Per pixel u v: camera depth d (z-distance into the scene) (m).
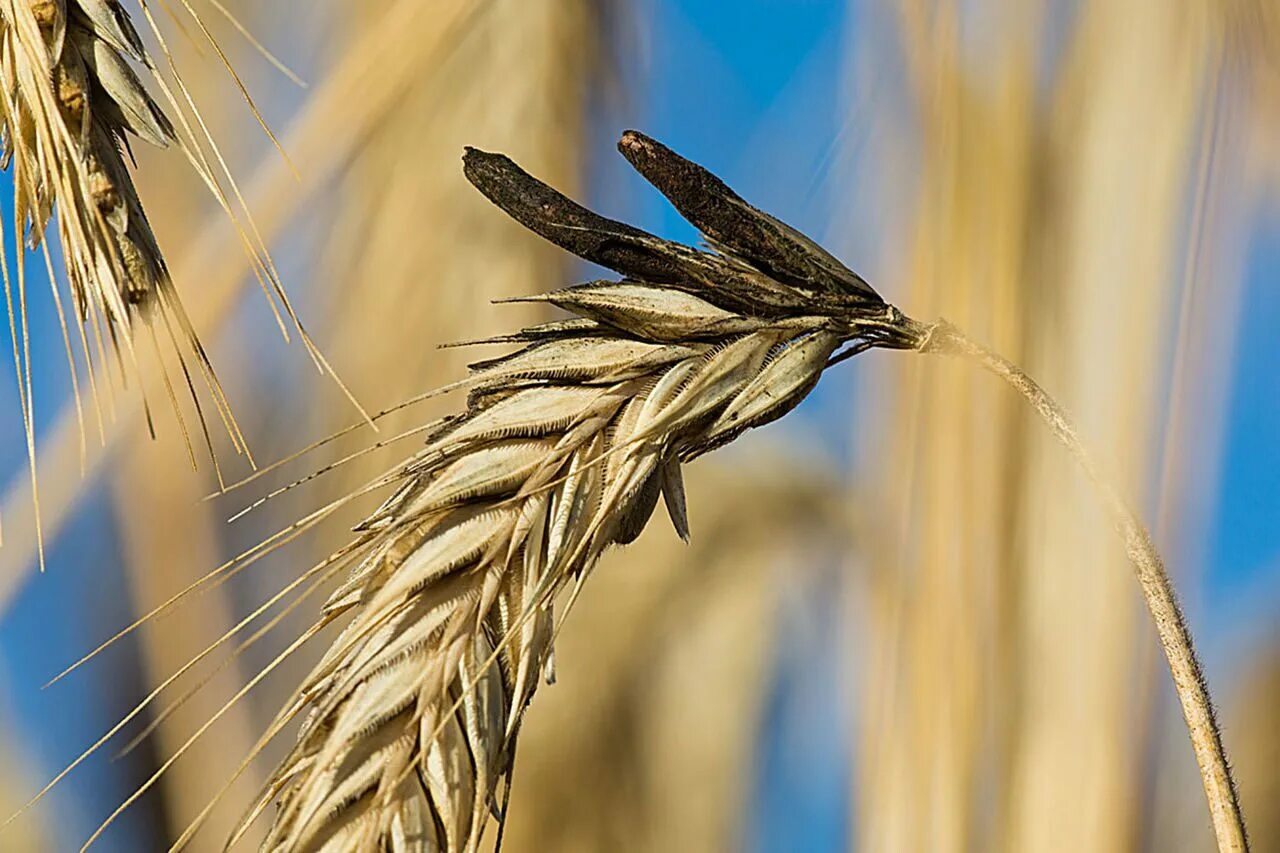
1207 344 0.47
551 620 0.37
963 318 0.47
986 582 0.47
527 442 0.38
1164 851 0.47
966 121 0.47
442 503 0.37
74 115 0.38
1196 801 0.49
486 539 0.37
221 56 0.38
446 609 0.37
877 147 0.48
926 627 0.47
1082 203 0.47
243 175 0.50
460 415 0.38
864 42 0.48
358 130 0.47
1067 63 0.47
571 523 0.38
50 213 0.38
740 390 0.38
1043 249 0.47
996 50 0.47
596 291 0.38
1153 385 0.46
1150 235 0.46
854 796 0.47
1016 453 0.47
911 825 0.47
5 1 0.38
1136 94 0.46
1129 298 0.46
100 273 0.38
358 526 0.38
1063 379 0.47
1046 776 0.46
